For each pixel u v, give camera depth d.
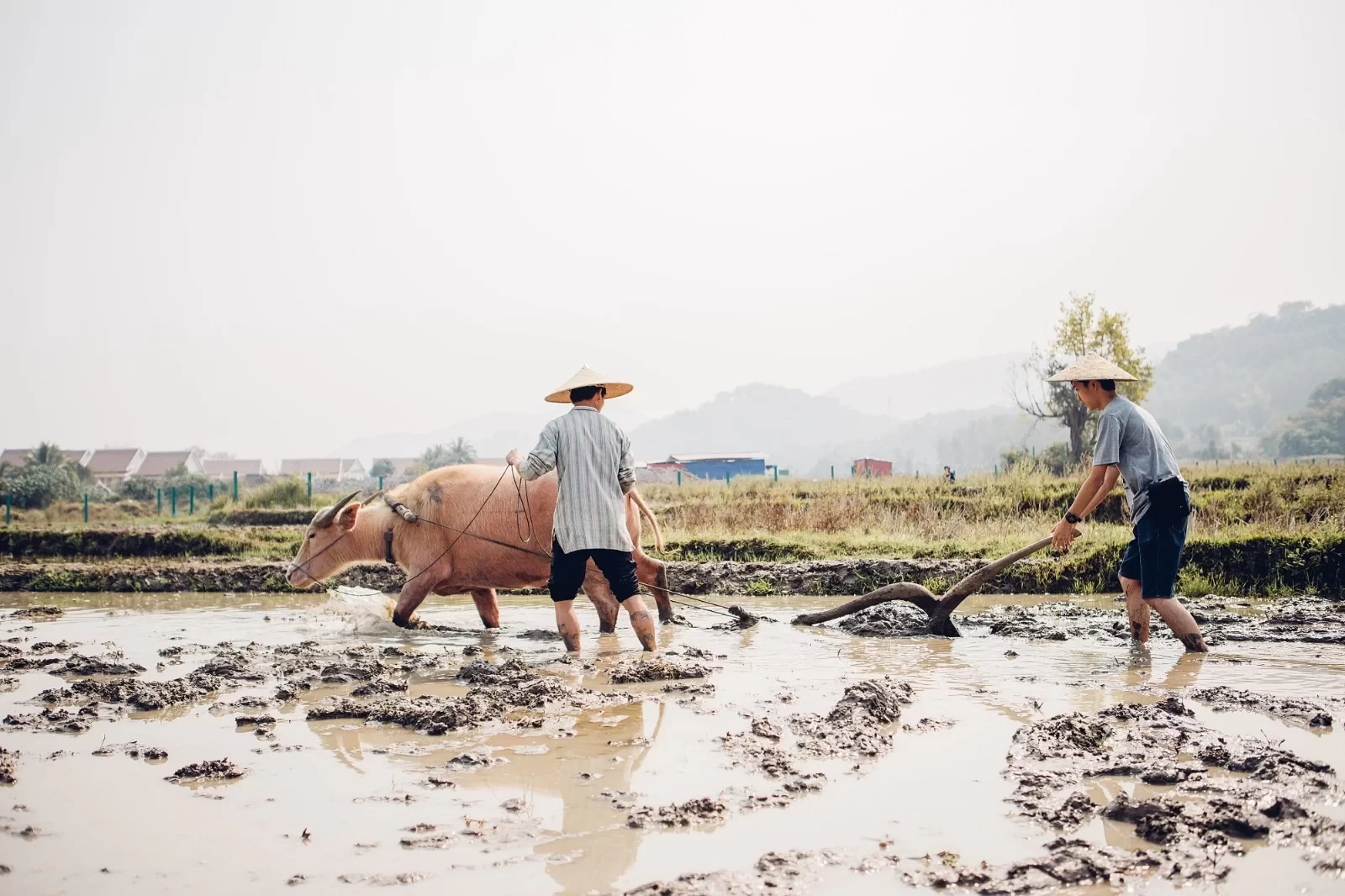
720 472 79.31
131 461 144.50
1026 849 3.75
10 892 3.42
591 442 7.88
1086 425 36.56
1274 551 12.05
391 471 111.94
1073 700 6.14
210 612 11.65
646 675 6.89
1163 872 3.49
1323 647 8.04
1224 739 5.12
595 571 9.14
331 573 10.09
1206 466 27.06
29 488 56.47
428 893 3.40
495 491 9.30
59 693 6.60
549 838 3.89
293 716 6.04
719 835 3.89
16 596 13.84
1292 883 3.38
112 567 15.11
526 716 5.88
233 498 33.47
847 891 3.38
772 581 13.02
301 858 3.72
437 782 4.61
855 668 7.32
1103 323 36.50
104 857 3.73
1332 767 4.54
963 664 7.46
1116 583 12.23
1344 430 160.25
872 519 19.09
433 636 9.35
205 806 4.31
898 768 4.74
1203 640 7.87
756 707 6.04
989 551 14.92
